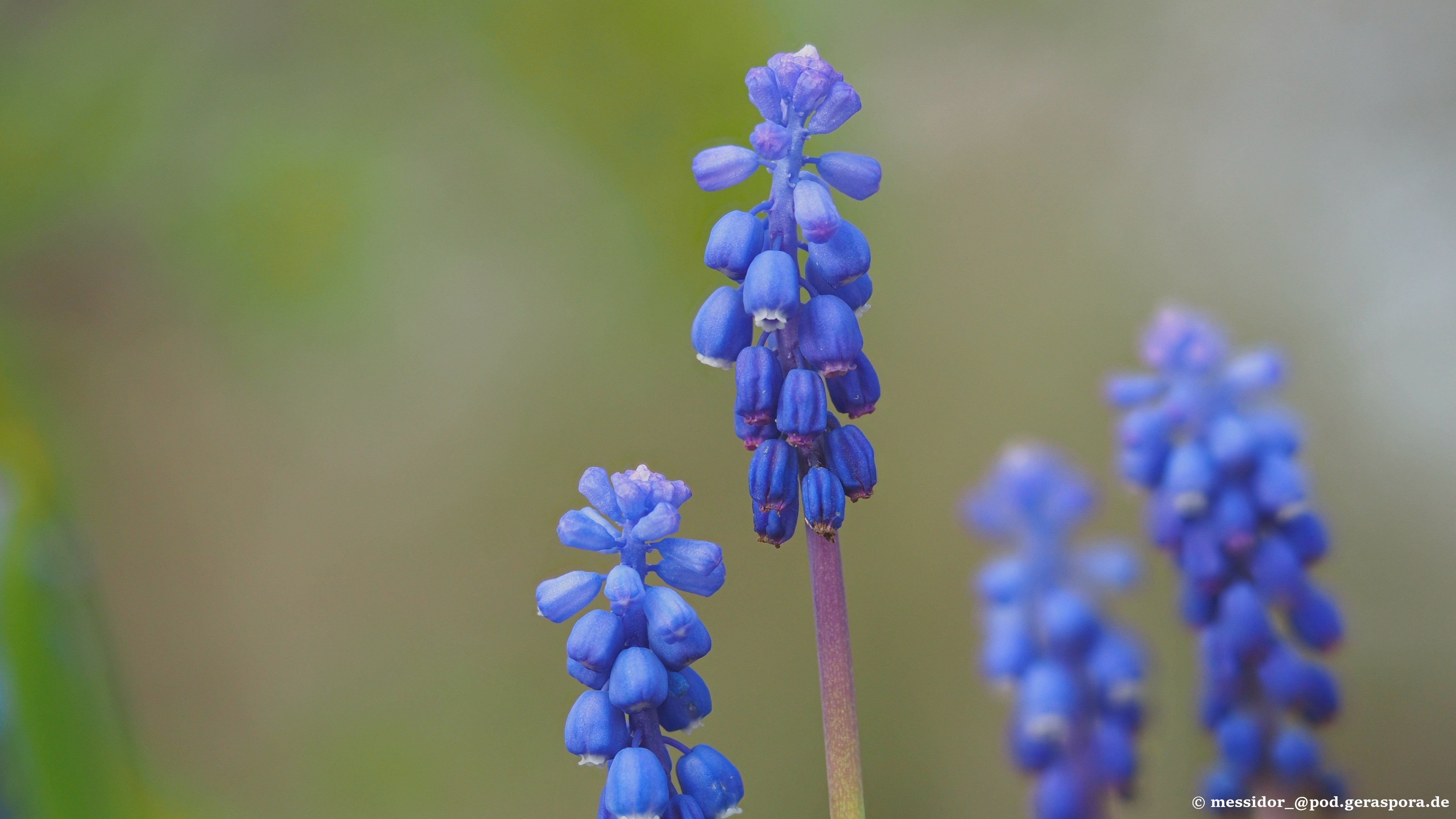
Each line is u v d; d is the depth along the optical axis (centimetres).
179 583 63
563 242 61
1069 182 65
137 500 62
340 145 58
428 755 63
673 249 60
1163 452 43
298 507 64
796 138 37
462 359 63
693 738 62
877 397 37
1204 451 42
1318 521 43
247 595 64
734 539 63
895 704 62
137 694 61
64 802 37
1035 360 64
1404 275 60
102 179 56
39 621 37
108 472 61
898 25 63
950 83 64
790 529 37
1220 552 43
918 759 61
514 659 64
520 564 64
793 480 37
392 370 63
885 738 62
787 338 37
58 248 56
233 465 63
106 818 37
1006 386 64
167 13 56
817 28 61
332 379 63
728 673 63
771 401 37
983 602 45
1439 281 59
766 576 63
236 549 64
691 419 63
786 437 37
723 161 37
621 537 37
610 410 64
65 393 58
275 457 64
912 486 63
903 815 61
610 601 36
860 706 62
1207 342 43
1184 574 43
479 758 63
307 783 62
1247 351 61
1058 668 43
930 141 65
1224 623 42
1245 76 63
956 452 63
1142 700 43
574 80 59
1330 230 62
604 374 63
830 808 37
